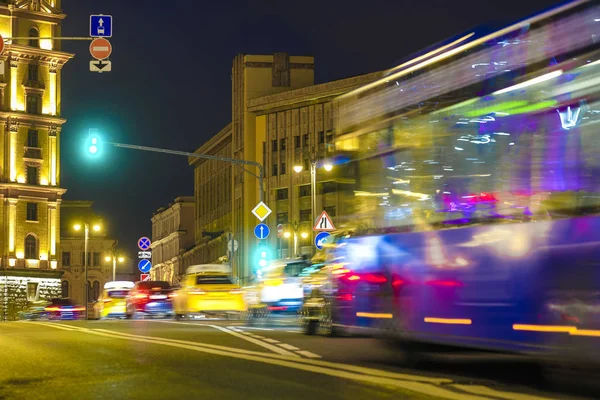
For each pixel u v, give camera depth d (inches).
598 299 364.2
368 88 566.3
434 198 486.3
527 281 408.5
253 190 3558.1
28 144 3449.8
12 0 3412.9
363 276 566.3
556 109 392.2
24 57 3432.6
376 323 547.8
